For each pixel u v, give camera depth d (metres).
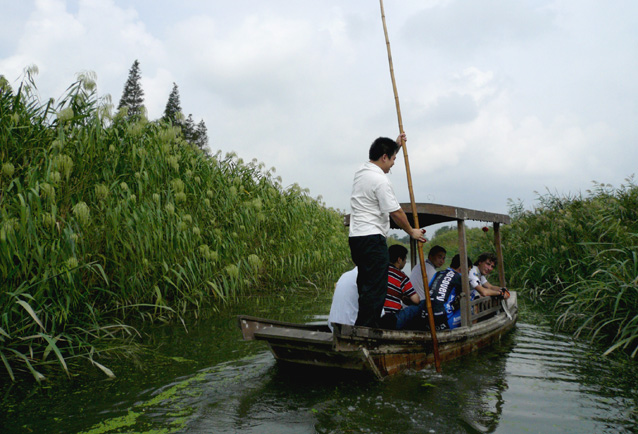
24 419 2.82
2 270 3.71
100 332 4.96
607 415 2.97
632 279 4.96
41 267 4.01
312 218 10.81
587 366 4.12
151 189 5.96
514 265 10.92
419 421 2.83
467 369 4.01
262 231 8.54
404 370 3.83
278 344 3.81
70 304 4.67
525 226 10.46
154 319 5.85
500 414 2.96
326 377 3.72
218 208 7.38
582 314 5.94
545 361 4.30
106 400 3.16
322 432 2.65
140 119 6.06
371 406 3.07
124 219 5.36
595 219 7.57
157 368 3.93
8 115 4.51
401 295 4.41
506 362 4.25
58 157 4.34
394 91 4.31
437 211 4.46
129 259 5.70
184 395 3.28
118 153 5.58
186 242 6.17
